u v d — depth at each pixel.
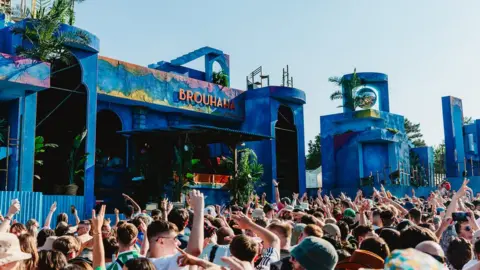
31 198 19.62
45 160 26.86
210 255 6.40
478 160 49.66
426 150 50.00
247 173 30.77
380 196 13.87
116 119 31.95
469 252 5.92
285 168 38.28
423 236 5.28
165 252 5.27
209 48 37.06
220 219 8.38
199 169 32.47
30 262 4.53
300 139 37.59
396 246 6.00
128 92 30.14
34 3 28.67
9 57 20.59
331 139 45.91
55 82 26.16
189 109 33.41
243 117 36.97
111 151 31.70
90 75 25.12
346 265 5.30
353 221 9.88
